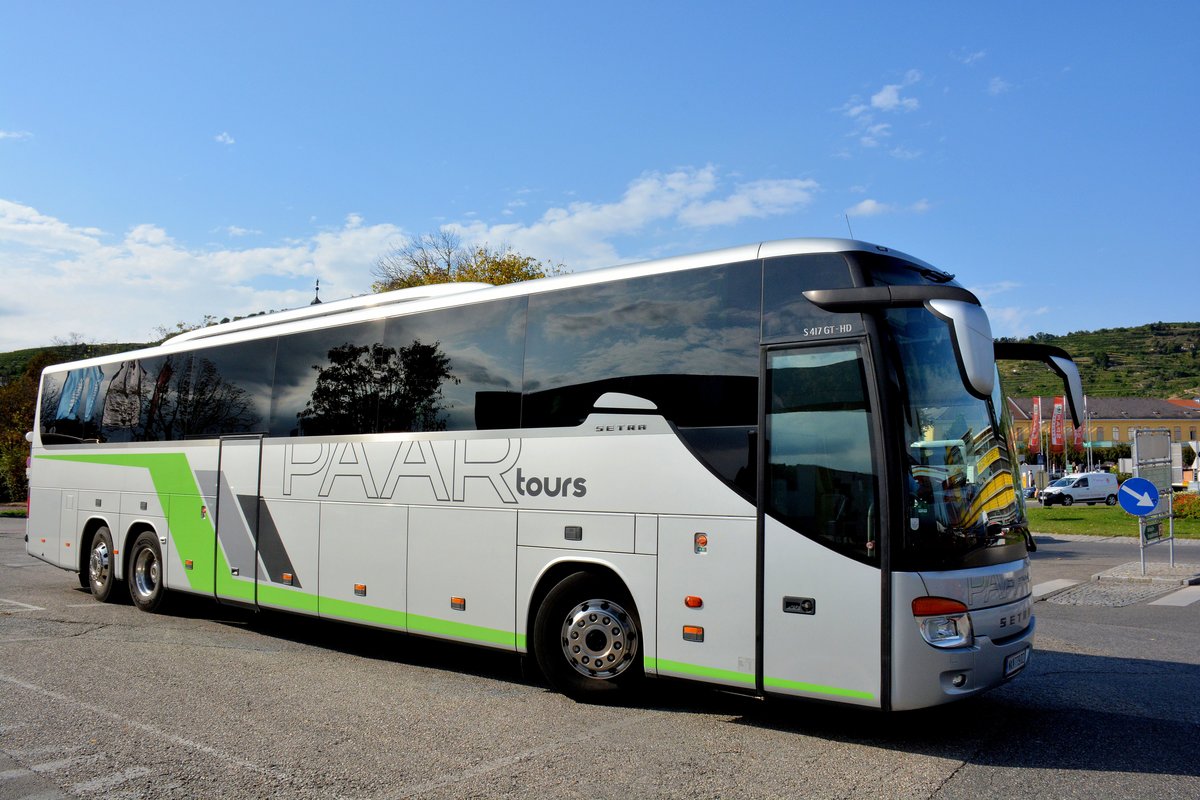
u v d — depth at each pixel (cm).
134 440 1159
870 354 570
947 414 593
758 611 595
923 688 543
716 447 626
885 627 547
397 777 513
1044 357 695
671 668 634
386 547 832
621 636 675
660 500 647
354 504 865
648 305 681
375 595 838
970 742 591
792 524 587
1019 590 616
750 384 618
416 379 829
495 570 743
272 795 483
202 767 529
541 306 746
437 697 711
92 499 1230
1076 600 1312
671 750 569
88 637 963
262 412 980
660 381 662
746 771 527
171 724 621
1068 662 863
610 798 481
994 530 599
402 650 923
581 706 682
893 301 557
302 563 911
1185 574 1519
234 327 1065
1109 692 737
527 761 543
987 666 567
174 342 1132
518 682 770
